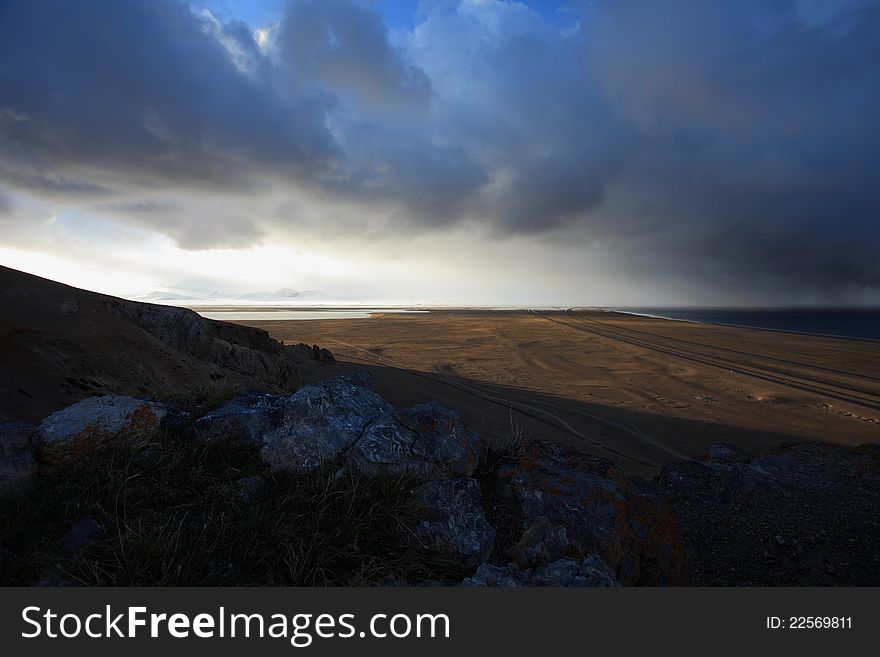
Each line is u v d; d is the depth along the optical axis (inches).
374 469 190.7
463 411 796.6
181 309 800.3
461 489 183.5
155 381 556.1
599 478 220.5
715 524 261.4
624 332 3149.6
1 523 146.0
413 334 2741.1
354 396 226.8
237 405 246.1
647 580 191.9
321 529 155.9
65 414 198.5
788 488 298.0
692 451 621.0
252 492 178.2
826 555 219.8
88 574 128.4
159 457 193.5
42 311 542.0
